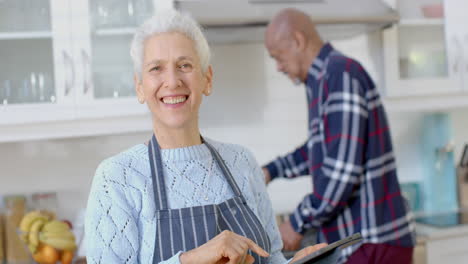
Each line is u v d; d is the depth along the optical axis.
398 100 2.35
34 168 2.31
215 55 2.47
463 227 2.33
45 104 1.95
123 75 2.03
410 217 1.91
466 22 2.38
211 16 1.95
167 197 1.05
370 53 2.43
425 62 2.34
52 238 1.92
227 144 1.23
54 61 1.96
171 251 1.01
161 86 1.04
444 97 2.41
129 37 2.03
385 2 2.24
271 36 1.97
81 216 2.20
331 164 1.78
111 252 0.98
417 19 2.33
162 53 1.02
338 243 0.90
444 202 2.70
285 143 2.57
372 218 1.79
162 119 1.06
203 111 2.47
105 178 1.03
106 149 2.38
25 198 2.26
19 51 1.94
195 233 1.03
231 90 2.50
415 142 2.75
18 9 1.94
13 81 1.93
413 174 2.75
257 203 1.21
